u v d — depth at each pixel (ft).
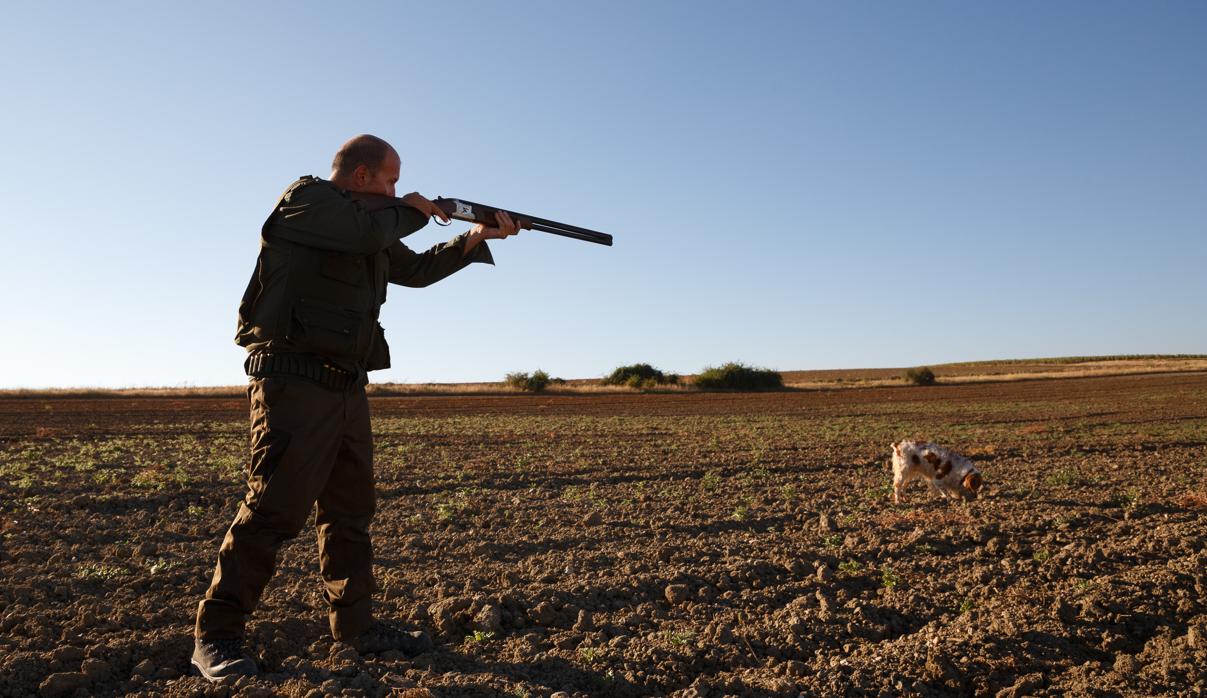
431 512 29.22
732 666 13.65
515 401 143.02
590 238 14.28
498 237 13.28
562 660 13.50
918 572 20.10
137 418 83.25
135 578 17.98
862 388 212.02
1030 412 100.17
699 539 24.40
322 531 13.14
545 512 29.22
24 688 11.68
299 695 11.13
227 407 108.58
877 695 12.30
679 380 215.51
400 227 11.49
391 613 16.10
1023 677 12.94
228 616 11.82
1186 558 19.75
